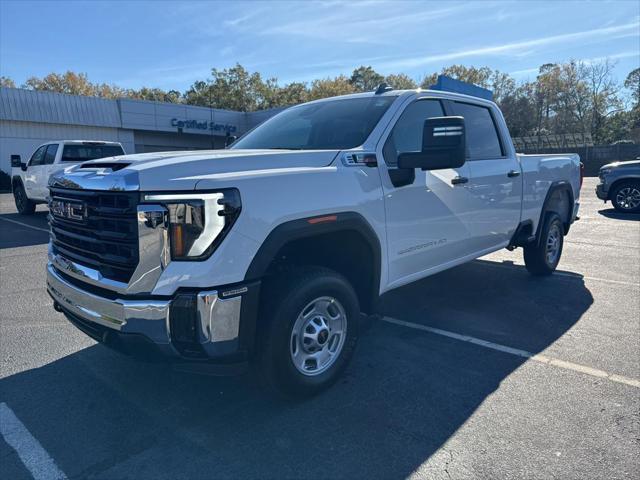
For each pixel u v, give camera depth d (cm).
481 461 260
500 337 436
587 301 541
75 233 313
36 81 6825
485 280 636
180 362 270
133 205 263
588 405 316
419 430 290
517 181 541
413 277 412
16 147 3228
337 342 336
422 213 400
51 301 554
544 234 614
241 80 6981
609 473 249
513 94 6719
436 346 416
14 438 285
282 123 445
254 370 303
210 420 303
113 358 394
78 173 307
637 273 670
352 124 388
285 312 293
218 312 261
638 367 373
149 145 3975
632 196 1312
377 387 343
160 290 261
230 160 295
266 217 280
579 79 6078
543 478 246
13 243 951
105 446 277
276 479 248
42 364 384
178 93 8156
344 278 332
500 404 319
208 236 259
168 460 264
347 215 326
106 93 7319
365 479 247
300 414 308
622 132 6331
